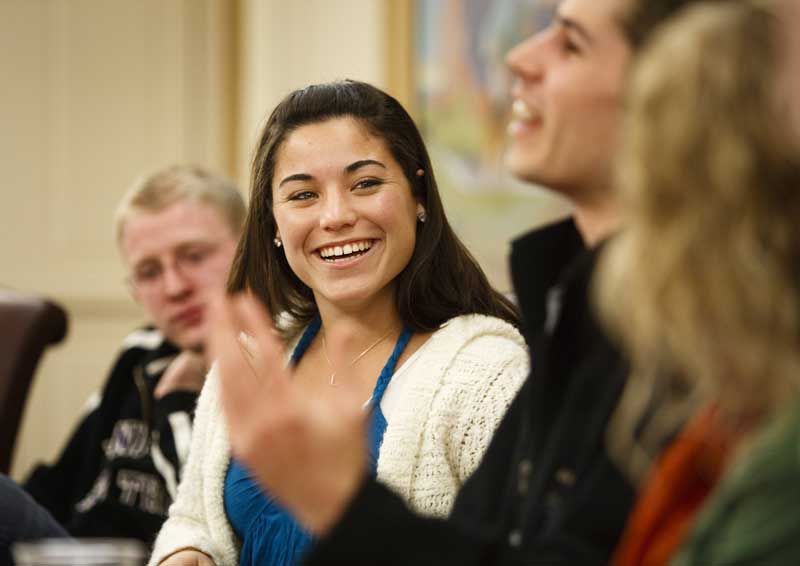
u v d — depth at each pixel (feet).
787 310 4.63
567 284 5.86
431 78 25.84
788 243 4.64
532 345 6.12
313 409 5.42
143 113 29.25
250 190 10.36
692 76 4.68
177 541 10.05
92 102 29.07
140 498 13.25
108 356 28.86
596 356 5.78
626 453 5.42
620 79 5.60
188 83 29.32
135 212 13.70
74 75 28.96
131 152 29.19
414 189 9.90
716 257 4.65
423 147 10.01
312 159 9.66
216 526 9.98
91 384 28.78
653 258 4.73
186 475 10.53
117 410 14.60
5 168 28.71
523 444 6.23
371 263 9.66
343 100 9.84
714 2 4.87
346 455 5.39
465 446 9.28
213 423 10.39
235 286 10.57
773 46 4.71
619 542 5.38
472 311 10.03
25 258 28.78
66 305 28.84
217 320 5.73
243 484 9.80
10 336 14.60
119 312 28.99
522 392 6.62
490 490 6.46
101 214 29.07
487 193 25.18
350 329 9.95
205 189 13.85
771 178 4.64
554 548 5.36
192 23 29.32
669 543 4.98
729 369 4.78
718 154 4.62
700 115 4.65
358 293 9.65
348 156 9.64
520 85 5.94
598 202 5.88
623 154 4.95
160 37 29.27
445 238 10.03
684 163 4.66
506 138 24.89
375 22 26.23
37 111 28.86
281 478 5.41
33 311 14.70
